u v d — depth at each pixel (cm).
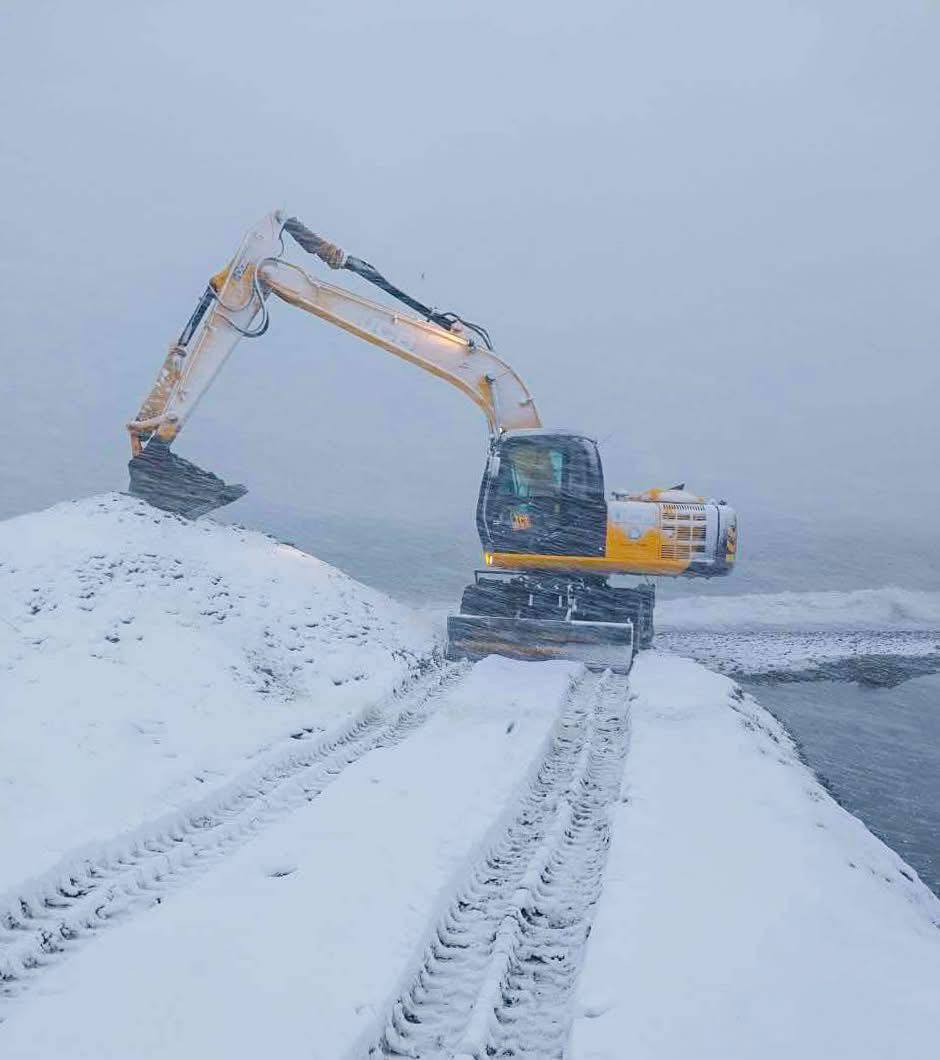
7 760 877
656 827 787
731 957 562
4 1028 476
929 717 1706
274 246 1791
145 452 1769
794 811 847
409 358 1808
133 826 776
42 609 1268
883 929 640
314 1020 488
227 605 1445
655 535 1727
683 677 1472
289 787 922
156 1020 482
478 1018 513
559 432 1722
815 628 2617
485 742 1071
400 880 671
